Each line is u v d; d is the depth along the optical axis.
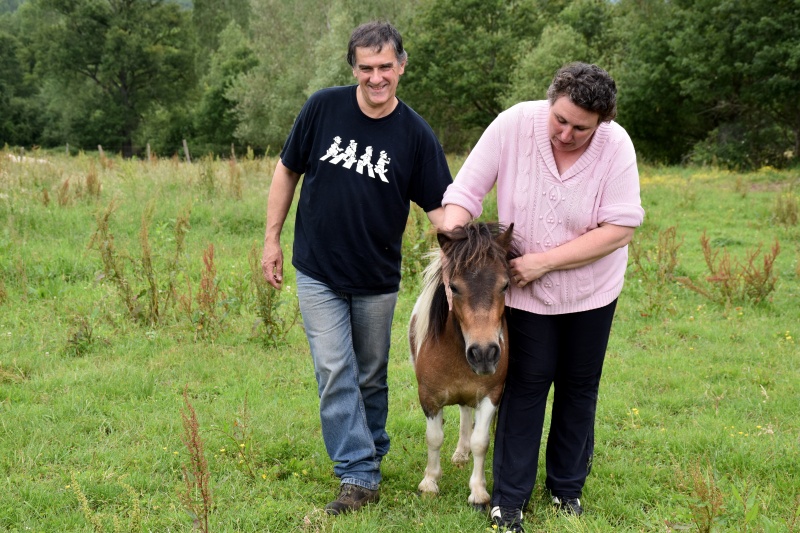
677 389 4.91
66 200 9.41
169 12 51.25
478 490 3.35
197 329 5.66
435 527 3.12
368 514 3.19
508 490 3.19
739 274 7.32
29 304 6.29
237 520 3.11
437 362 3.16
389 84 3.06
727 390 4.88
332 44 34.28
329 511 3.19
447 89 32.38
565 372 3.22
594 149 2.89
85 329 5.36
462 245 2.85
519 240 3.06
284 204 3.48
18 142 54.00
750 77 25.98
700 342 6.01
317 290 3.30
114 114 49.81
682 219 12.10
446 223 3.11
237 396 4.61
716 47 25.48
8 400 4.37
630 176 2.93
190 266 7.47
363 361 3.53
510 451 3.20
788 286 7.68
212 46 61.56
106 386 4.61
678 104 29.61
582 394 3.24
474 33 32.16
